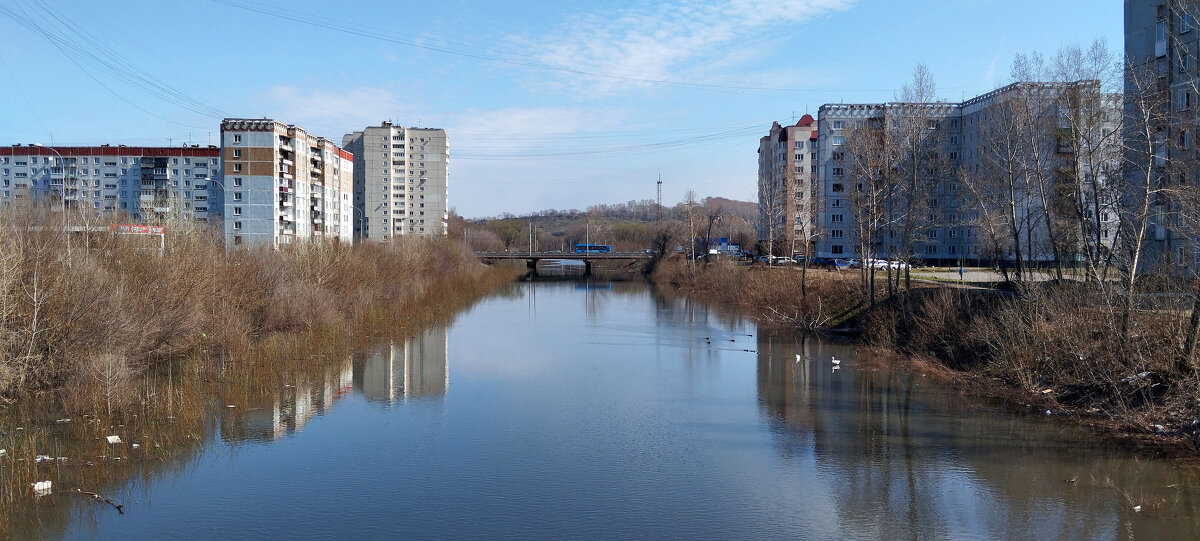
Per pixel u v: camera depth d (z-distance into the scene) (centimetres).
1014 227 3766
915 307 4047
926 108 4603
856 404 2786
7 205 3350
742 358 3812
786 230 7912
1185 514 1717
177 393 2758
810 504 1827
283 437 2345
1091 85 3541
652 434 2414
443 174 15788
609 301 7281
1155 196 3222
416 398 2892
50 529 1648
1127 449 2173
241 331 3653
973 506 1795
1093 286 3009
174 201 7800
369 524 1702
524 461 2141
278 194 10088
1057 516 1725
